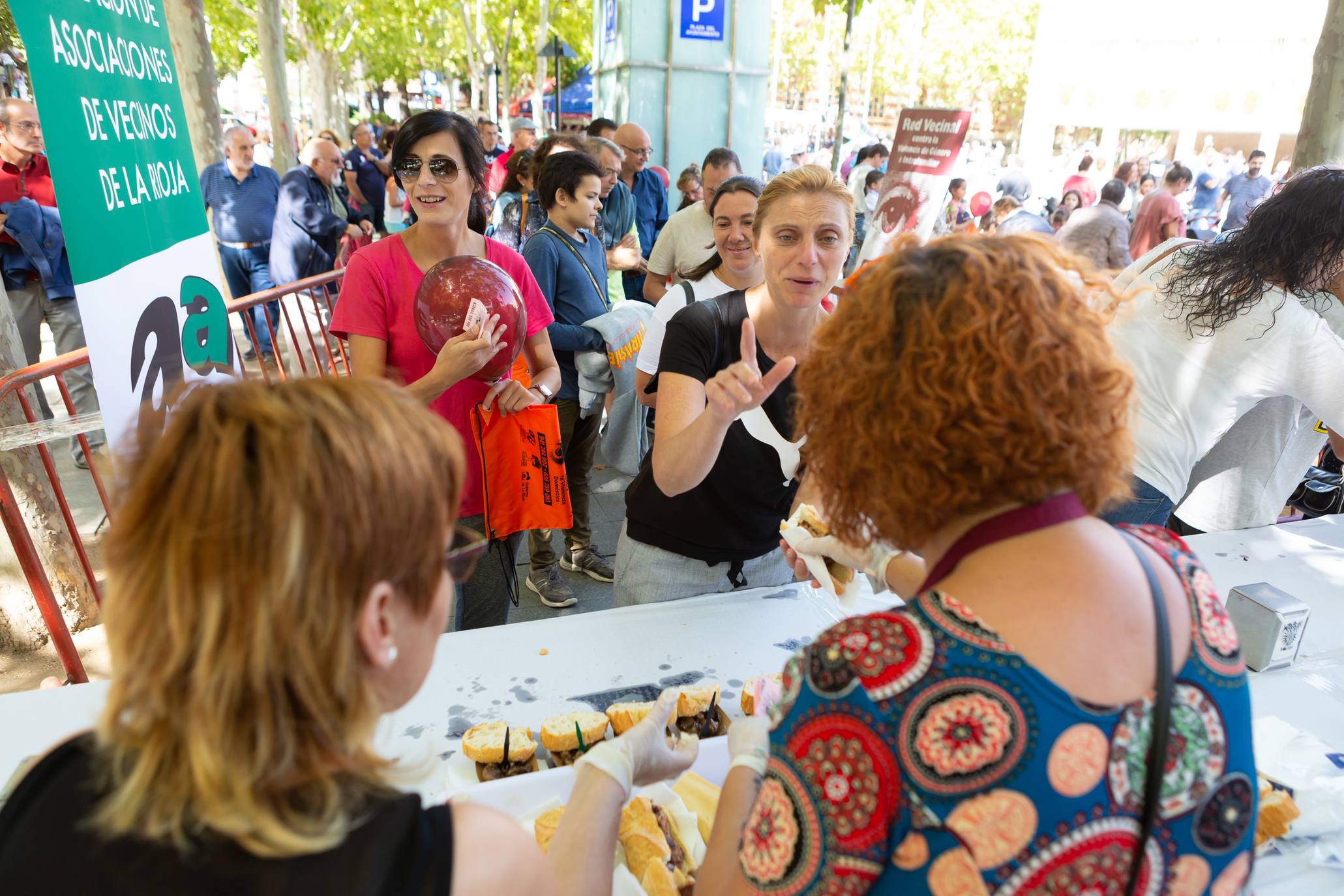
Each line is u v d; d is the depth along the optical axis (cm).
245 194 661
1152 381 208
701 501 191
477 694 157
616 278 462
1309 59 1535
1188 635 71
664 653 171
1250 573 214
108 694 58
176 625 53
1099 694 65
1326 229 180
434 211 214
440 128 212
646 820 119
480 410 220
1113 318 76
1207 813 68
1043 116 1975
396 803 60
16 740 140
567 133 445
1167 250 216
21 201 454
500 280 209
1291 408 234
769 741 75
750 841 73
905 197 427
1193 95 1708
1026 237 76
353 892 54
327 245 690
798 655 74
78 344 483
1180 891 67
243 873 55
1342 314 223
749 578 206
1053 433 67
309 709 56
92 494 436
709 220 431
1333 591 206
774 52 2688
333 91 2389
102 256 165
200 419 57
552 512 231
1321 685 170
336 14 2267
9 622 308
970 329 67
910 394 69
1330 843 128
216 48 2319
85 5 164
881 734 66
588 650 171
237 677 53
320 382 61
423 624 64
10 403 305
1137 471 210
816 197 170
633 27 876
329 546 54
